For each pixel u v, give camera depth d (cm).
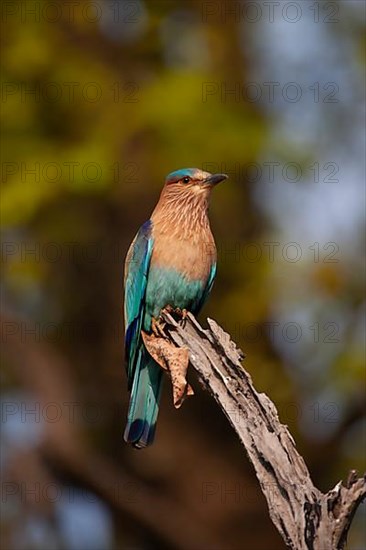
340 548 680
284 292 1574
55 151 1534
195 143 1512
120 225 1594
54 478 1611
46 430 1575
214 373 791
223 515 1579
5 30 1579
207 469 1586
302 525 691
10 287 1645
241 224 1598
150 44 1609
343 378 1533
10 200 1487
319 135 1614
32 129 1548
